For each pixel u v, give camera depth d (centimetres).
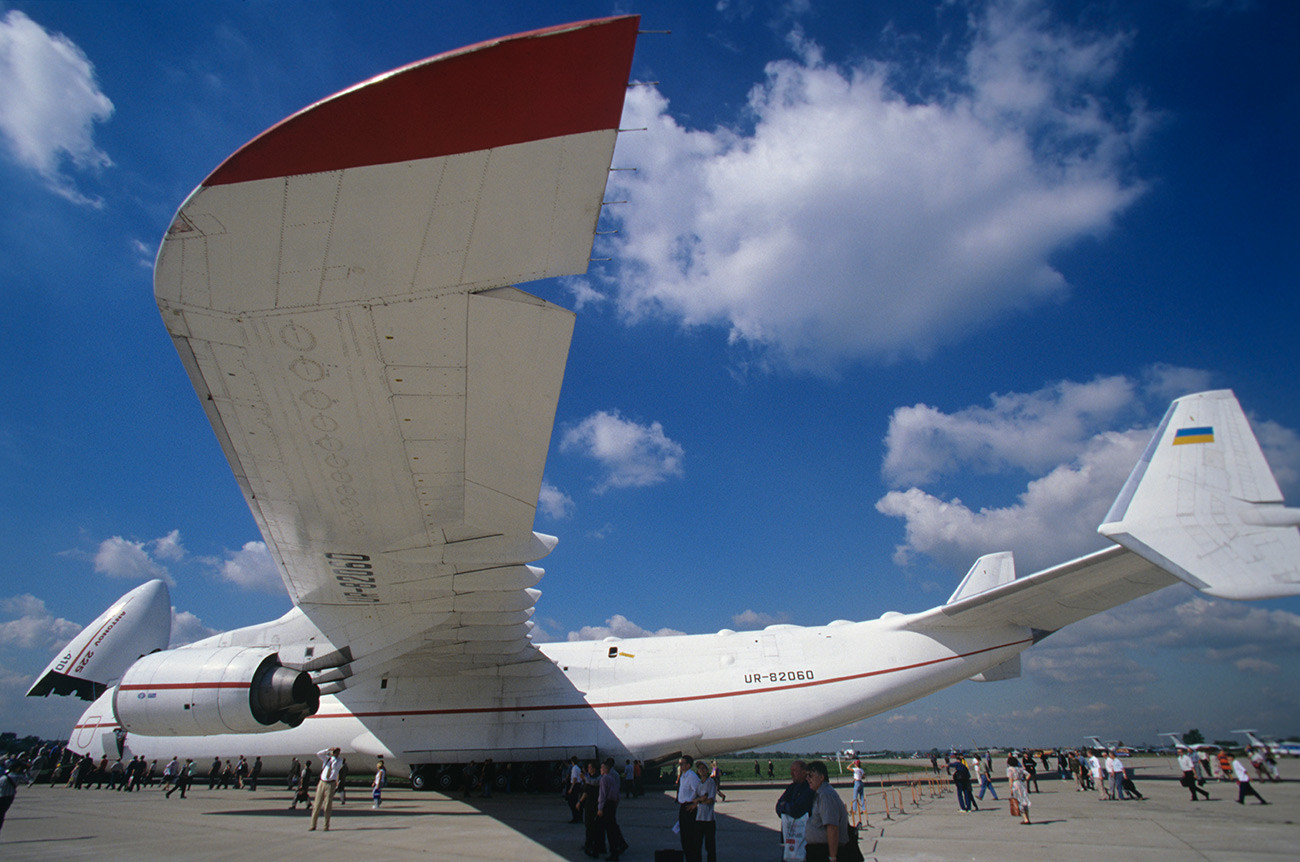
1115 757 1431
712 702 1526
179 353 613
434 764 1546
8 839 849
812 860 442
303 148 473
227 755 1667
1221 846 755
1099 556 1130
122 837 862
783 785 2020
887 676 1539
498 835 882
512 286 555
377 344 589
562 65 444
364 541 878
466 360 597
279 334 584
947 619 1517
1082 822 1009
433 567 938
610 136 479
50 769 2123
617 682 1552
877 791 1827
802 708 1518
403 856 713
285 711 1134
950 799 1555
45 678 1828
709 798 618
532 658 1520
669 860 618
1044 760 2797
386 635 1093
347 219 511
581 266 547
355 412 655
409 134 471
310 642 1306
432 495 780
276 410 660
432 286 550
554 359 592
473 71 444
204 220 507
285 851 743
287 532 861
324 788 937
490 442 690
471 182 494
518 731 1502
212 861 679
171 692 1102
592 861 705
